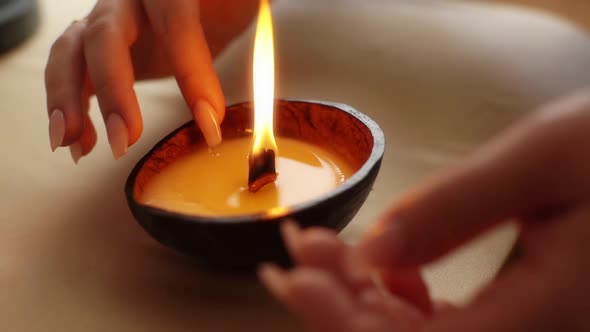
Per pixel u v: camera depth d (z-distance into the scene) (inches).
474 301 14.3
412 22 27.6
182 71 20.0
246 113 20.3
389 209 14.5
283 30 27.3
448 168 14.4
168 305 17.8
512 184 14.0
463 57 25.6
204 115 19.5
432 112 23.1
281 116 20.2
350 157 19.4
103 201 20.4
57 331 17.5
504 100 23.6
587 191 14.0
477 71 24.9
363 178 17.1
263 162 18.6
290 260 17.2
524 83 24.4
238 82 24.7
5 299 18.1
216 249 16.8
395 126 22.6
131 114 19.4
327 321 14.3
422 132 22.4
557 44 26.3
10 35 26.9
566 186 14.0
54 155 22.1
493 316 14.0
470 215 14.1
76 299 18.0
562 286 13.8
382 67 25.2
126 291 18.1
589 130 13.9
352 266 15.1
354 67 25.2
